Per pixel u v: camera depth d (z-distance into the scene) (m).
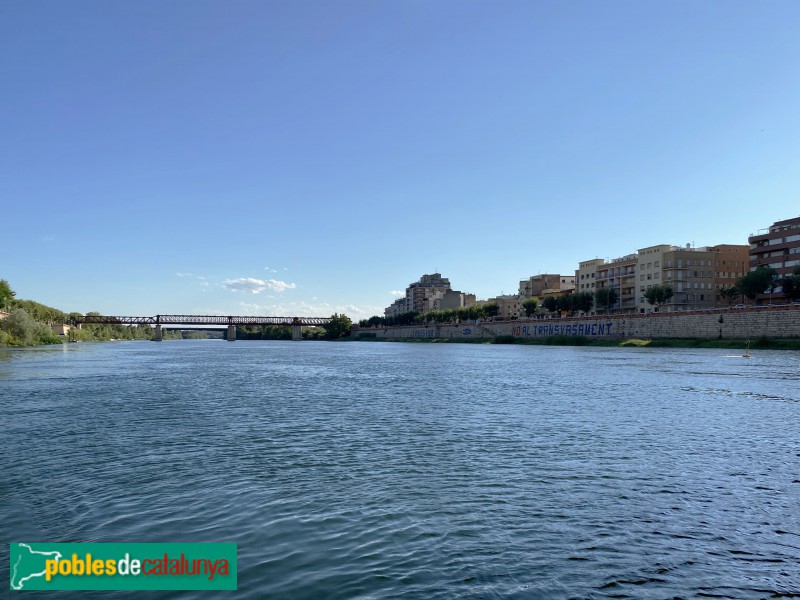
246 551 13.26
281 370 75.12
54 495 17.48
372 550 13.22
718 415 32.72
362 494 17.47
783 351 94.19
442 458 22.27
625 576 11.89
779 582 11.69
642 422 30.52
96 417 33.22
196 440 26.11
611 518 15.28
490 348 147.38
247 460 22.03
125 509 16.17
